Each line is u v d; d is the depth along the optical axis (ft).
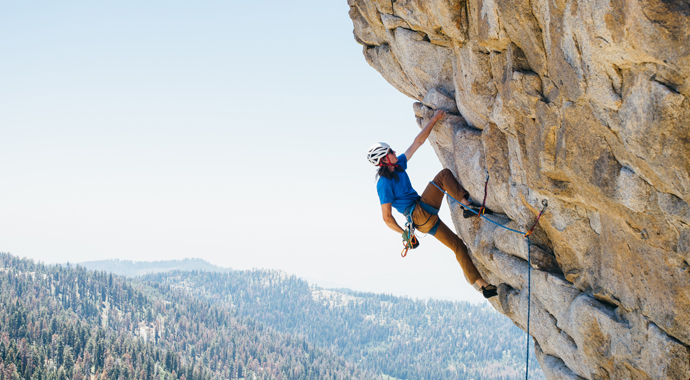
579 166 15.15
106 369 608.19
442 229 21.31
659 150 11.86
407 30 22.49
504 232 22.67
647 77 11.36
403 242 21.18
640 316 16.01
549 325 21.68
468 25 18.40
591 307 18.08
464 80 20.04
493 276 26.17
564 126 15.05
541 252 20.65
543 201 18.49
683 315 14.23
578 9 12.12
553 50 14.14
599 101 13.09
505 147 20.20
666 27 10.14
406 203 20.97
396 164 21.08
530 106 16.48
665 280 14.43
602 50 11.96
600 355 18.47
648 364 15.96
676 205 12.67
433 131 25.48
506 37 16.47
